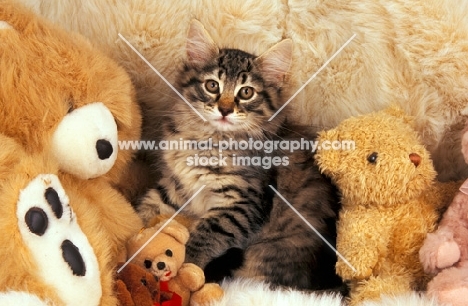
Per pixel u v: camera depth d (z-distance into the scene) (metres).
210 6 1.59
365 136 1.37
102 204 1.31
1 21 1.26
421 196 1.41
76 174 1.25
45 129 1.18
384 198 1.36
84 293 1.03
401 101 1.54
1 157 1.04
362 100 1.58
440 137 1.52
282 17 1.60
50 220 1.03
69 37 1.34
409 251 1.36
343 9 1.55
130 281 1.18
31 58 1.21
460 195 1.37
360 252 1.31
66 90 1.23
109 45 1.58
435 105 1.51
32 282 1.00
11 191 1.01
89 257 1.07
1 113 1.16
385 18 1.51
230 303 1.25
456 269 1.26
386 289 1.28
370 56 1.54
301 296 1.23
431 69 1.48
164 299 1.22
